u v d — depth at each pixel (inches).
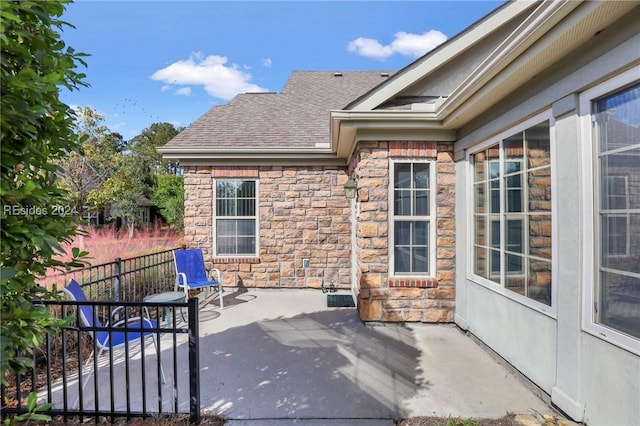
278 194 309.3
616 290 98.3
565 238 115.4
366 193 209.3
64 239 84.0
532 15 102.9
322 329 203.2
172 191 815.1
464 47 206.7
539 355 130.1
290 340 185.0
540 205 133.0
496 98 154.4
